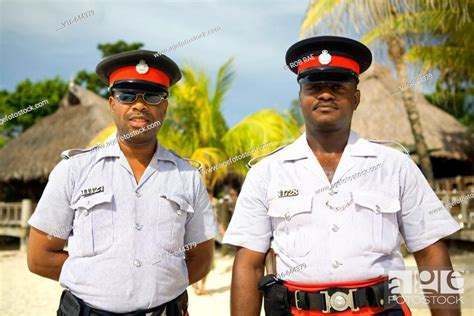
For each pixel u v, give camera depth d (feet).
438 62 36.86
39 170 51.78
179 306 8.51
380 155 8.25
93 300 7.91
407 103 37.35
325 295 7.55
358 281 7.55
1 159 55.11
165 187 8.68
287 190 8.11
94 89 91.61
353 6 29.35
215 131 36.86
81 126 55.16
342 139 8.36
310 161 8.23
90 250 8.11
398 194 8.01
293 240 7.88
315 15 30.14
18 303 24.38
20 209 49.42
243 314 8.07
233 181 49.98
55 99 84.02
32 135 57.00
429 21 33.42
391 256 7.82
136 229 8.29
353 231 7.75
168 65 8.96
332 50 8.21
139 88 8.54
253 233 8.29
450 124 51.49
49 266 8.59
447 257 8.10
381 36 34.37
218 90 36.11
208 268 9.55
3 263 38.78
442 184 41.37
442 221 8.02
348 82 8.10
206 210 9.24
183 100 34.91
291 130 37.35
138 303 7.98
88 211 8.25
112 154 8.70
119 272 8.00
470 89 44.34
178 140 35.76
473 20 32.73
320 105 8.07
